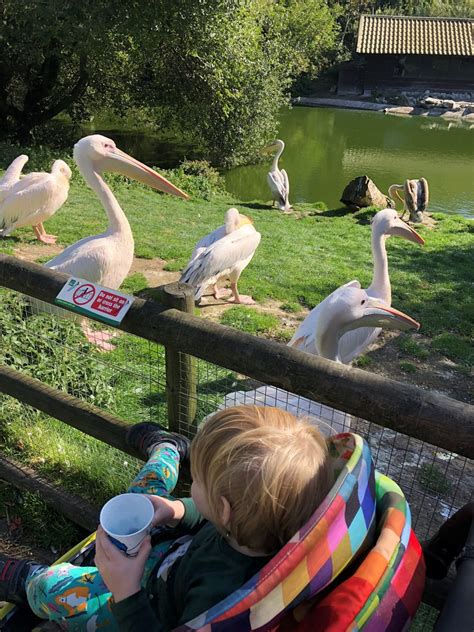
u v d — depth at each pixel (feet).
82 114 68.54
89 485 9.09
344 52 132.36
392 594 3.73
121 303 6.73
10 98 64.34
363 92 124.06
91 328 15.46
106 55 54.39
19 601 6.11
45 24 48.32
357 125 96.02
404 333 21.66
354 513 3.70
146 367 14.80
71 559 6.07
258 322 20.97
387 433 13.07
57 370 12.07
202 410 10.94
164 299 6.55
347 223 40.57
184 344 6.30
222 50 56.65
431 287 27.43
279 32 71.10
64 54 56.75
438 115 108.27
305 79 121.49
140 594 4.24
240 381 15.08
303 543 3.47
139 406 13.29
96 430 7.86
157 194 44.80
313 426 4.10
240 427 3.98
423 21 125.29
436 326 22.58
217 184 54.90
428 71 123.13
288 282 25.79
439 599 5.52
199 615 3.65
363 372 5.39
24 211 27.14
